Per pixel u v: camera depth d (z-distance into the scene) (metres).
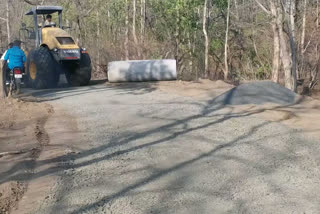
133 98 9.27
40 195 3.92
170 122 6.70
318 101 8.26
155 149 5.25
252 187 4.01
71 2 23.75
